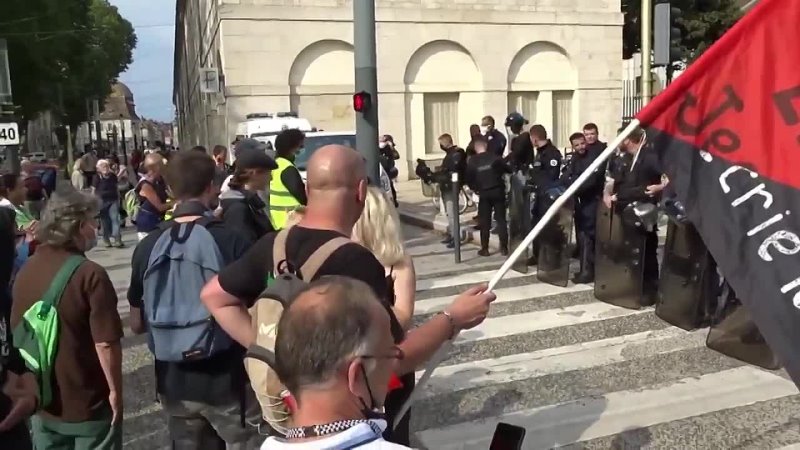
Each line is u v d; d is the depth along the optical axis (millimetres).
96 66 54031
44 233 3297
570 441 4676
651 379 5703
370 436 1491
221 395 3332
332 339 1484
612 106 28141
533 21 26844
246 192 5074
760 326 2527
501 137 12875
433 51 25984
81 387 3289
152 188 8188
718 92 2658
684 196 2695
